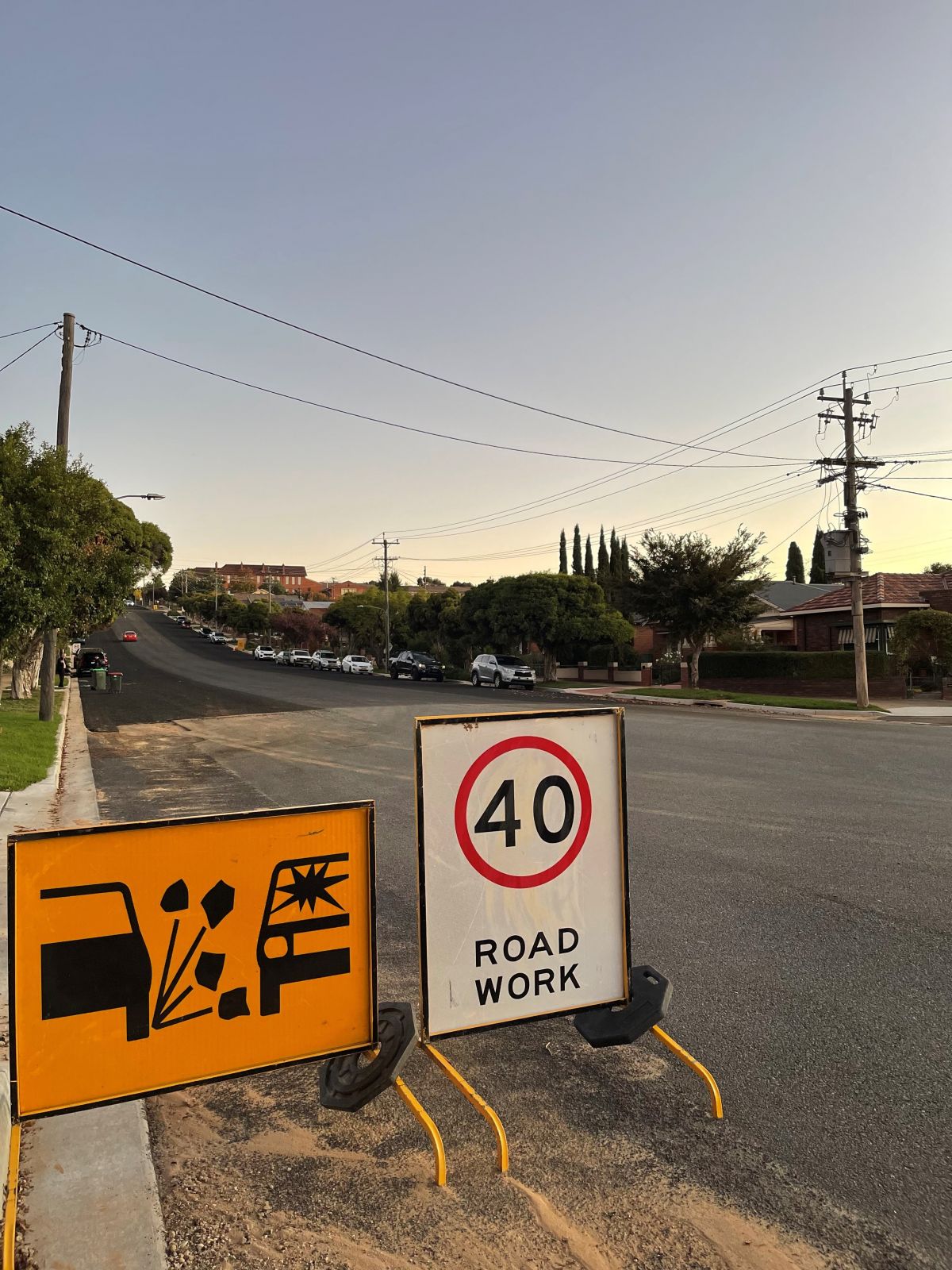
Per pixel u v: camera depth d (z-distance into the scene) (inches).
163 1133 139.9
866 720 984.9
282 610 3870.6
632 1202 118.6
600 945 149.7
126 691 1341.0
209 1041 122.9
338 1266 106.2
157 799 442.9
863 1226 113.3
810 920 242.2
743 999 189.6
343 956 132.3
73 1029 114.7
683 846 329.7
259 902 126.6
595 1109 144.9
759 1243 110.0
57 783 489.1
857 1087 150.9
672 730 775.7
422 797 136.3
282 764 580.4
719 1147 132.5
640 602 1328.7
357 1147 134.3
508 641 1825.8
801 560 3068.4
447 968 137.6
